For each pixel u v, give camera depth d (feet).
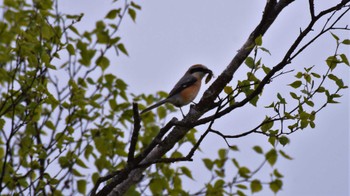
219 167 38.55
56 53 35.01
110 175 27.78
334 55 28.27
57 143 34.91
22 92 33.78
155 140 28.02
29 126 36.27
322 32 27.55
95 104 37.76
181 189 37.65
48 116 36.78
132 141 27.32
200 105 32.01
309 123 27.84
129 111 39.29
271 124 27.91
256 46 27.20
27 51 33.76
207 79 32.45
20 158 35.65
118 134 39.09
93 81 38.65
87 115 38.06
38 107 35.22
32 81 33.17
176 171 38.60
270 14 32.40
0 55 33.81
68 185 36.19
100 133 38.52
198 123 27.91
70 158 36.09
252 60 27.30
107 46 39.81
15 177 32.81
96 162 37.81
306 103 27.99
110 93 39.27
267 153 38.17
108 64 39.55
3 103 34.35
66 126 35.81
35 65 33.78
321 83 28.27
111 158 38.73
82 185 36.22
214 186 37.60
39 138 37.22
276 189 37.68
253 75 27.40
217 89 31.91
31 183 32.60
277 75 27.40
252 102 27.68
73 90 37.70
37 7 36.96
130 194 36.50
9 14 36.47
